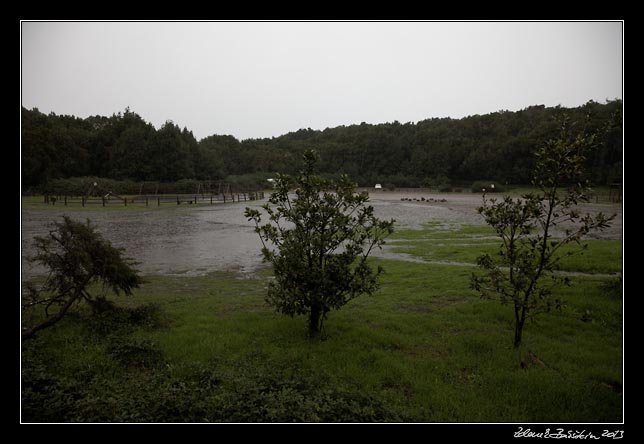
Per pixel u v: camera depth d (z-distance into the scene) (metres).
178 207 49.09
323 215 7.36
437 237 23.64
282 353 6.95
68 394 4.95
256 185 95.06
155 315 8.82
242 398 4.84
